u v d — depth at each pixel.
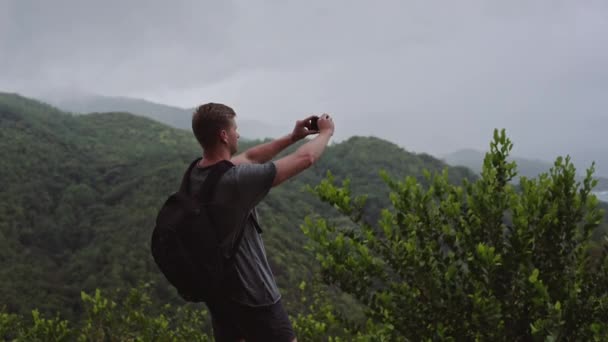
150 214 103.00
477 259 2.61
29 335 6.14
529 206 2.65
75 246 103.88
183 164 136.00
